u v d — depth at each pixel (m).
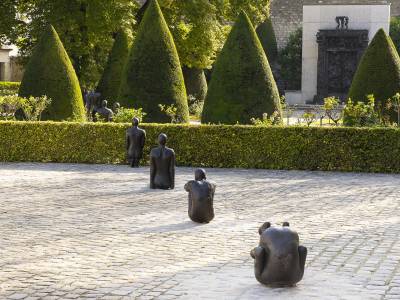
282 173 22.12
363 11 52.28
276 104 27.17
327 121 38.47
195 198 13.86
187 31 41.06
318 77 52.56
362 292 9.16
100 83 35.03
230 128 23.44
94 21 36.28
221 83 27.00
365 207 15.88
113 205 15.95
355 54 52.03
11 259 11.05
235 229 13.42
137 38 28.56
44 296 9.07
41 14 37.34
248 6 45.00
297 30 58.81
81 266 10.62
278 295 9.02
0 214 14.86
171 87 28.20
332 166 22.86
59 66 27.91
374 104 27.72
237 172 22.27
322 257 11.13
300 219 14.42
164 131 23.77
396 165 22.45
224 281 9.73
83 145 24.41
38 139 24.58
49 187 18.61
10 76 65.06
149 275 10.08
